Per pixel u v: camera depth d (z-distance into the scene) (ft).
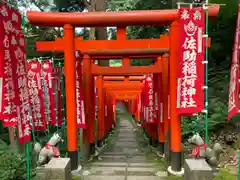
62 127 35.81
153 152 29.86
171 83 19.47
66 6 40.29
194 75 17.08
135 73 25.71
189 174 14.98
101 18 18.79
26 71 15.64
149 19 18.71
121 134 50.42
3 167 20.31
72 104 19.80
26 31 38.34
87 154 25.72
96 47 20.79
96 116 35.12
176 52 19.16
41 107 26.25
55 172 15.23
